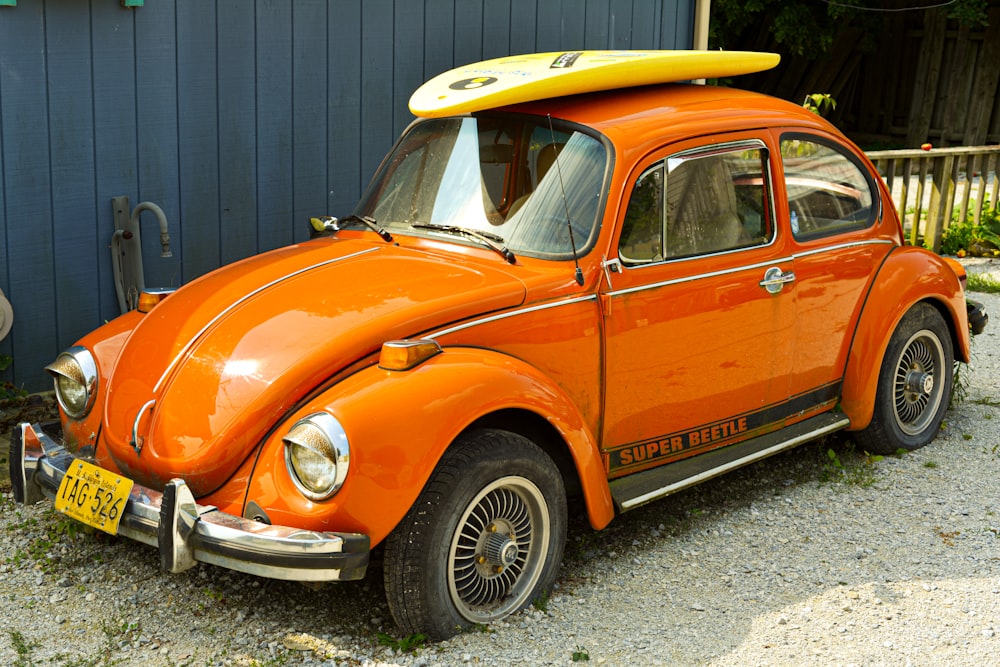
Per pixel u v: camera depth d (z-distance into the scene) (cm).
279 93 654
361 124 697
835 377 526
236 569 340
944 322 569
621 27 828
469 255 430
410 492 346
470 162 457
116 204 600
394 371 359
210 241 645
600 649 371
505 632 378
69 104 575
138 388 385
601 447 430
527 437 410
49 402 588
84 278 600
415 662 357
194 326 396
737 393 475
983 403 645
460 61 736
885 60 1958
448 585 366
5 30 546
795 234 490
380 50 693
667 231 439
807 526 475
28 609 389
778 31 1747
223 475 358
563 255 417
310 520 340
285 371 358
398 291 394
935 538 464
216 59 623
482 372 369
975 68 1825
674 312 440
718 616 396
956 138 1866
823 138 514
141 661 358
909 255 548
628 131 438
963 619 395
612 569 432
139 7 588
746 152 472
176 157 620
